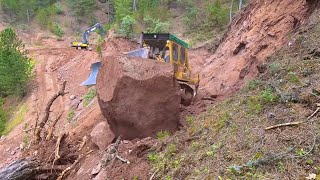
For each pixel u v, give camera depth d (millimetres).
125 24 26078
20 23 48344
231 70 13695
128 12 31594
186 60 11664
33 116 19656
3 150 16344
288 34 10711
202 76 15695
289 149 4785
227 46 16484
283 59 8055
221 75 14164
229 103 7938
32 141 10773
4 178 8586
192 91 11203
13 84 23406
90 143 9875
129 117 8078
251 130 5691
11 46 23891
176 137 7348
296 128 5250
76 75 24656
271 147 5012
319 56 7219
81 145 10047
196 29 27250
